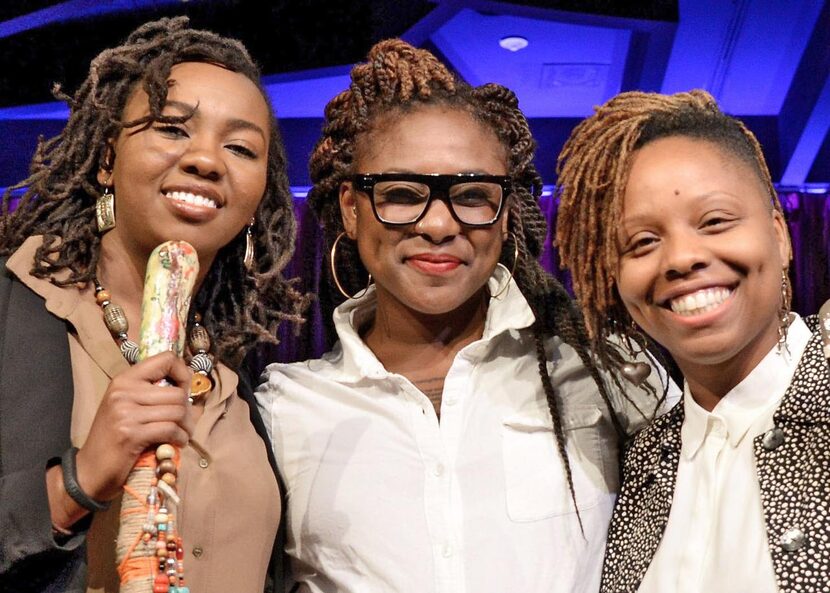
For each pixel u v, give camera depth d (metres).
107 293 1.39
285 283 1.64
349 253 1.76
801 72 4.43
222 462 1.43
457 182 1.50
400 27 3.73
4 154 4.62
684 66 4.31
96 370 1.35
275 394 1.66
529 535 1.47
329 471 1.54
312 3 3.71
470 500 1.49
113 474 1.14
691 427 1.34
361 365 1.58
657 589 1.27
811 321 1.32
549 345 1.64
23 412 1.25
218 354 1.51
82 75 3.82
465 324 1.64
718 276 1.21
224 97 1.42
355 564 1.49
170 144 1.38
